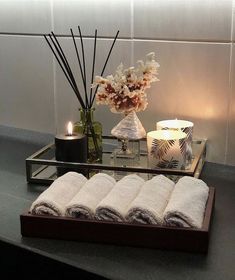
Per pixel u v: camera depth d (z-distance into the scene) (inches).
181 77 48.8
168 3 47.5
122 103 43.8
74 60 54.3
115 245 33.2
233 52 45.6
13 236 34.6
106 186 37.2
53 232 34.0
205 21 46.2
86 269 30.4
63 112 57.1
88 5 51.8
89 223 33.2
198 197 34.9
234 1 44.3
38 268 32.9
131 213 32.9
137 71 44.2
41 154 47.2
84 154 44.7
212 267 30.6
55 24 54.3
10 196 42.1
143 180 38.7
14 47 58.3
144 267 30.6
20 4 56.0
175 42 48.2
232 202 40.9
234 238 34.3
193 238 31.7
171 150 42.2
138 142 48.0
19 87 59.7
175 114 50.2
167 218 32.2
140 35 49.8
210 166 49.0
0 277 35.2
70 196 36.3
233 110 47.1
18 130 61.5
